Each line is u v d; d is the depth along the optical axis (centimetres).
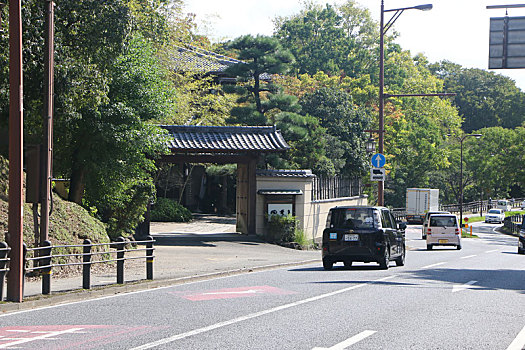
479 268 2506
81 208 2356
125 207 3019
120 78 2680
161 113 2830
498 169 10856
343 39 10044
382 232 2361
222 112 5312
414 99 9906
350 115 5634
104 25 2206
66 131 2594
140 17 2875
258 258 2783
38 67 2120
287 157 4975
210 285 1812
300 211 3962
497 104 14638
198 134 3738
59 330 1114
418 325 1154
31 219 2088
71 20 2184
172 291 1681
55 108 2255
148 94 2756
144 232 3503
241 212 3988
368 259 2347
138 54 2780
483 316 1268
